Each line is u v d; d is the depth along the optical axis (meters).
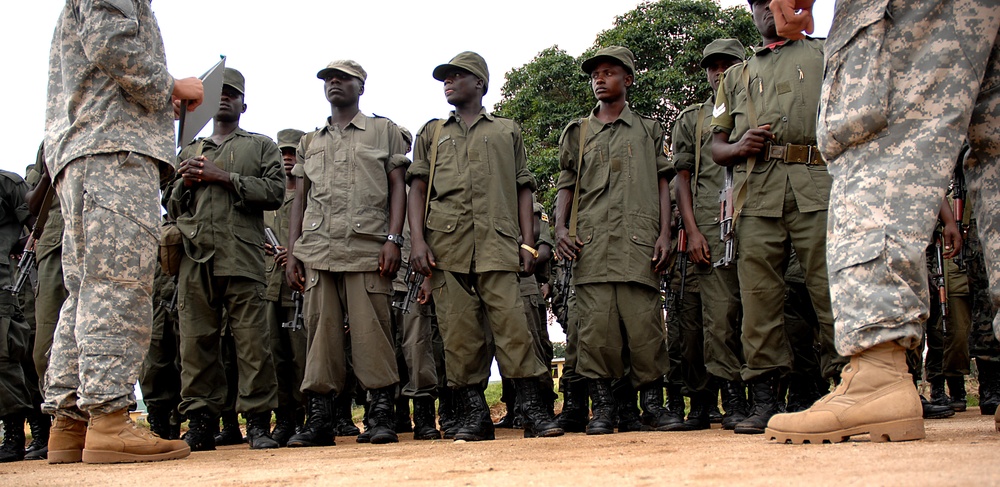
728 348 5.40
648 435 4.67
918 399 2.77
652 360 5.28
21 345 5.69
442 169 5.28
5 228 5.84
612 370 5.29
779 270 4.57
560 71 16.00
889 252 2.71
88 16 3.71
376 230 5.36
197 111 4.26
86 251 3.70
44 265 5.53
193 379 5.37
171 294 6.33
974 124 2.99
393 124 5.78
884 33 2.79
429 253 5.18
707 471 2.12
